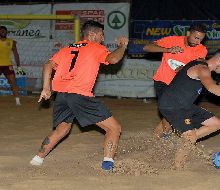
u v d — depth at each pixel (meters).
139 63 13.97
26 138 8.04
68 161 6.43
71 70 5.77
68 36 14.47
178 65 6.92
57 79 5.87
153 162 6.31
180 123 5.85
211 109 12.06
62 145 7.45
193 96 5.77
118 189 5.06
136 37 13.90
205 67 5.62
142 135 8.32
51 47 14.64
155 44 6.86
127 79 14.09
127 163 6.06
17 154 6.82
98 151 7.05
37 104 12.45
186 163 6.19
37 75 14.75
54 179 5.45
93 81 5.80
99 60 5.77
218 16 13.31
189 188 5.10
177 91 5.79
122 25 13.91
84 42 5.92
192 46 6.87
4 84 14.78
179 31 13.60
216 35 13.33
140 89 13.99
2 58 12.04
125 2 13.87
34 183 5.26
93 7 14.12
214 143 7.60
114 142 5.87
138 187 5.14
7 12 14.85
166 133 7.01
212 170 5.89
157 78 7.08
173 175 5.63
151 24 13.77
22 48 14.84
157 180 5.42
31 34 14.75
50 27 14.62
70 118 5.96
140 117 10.55
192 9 13.49
